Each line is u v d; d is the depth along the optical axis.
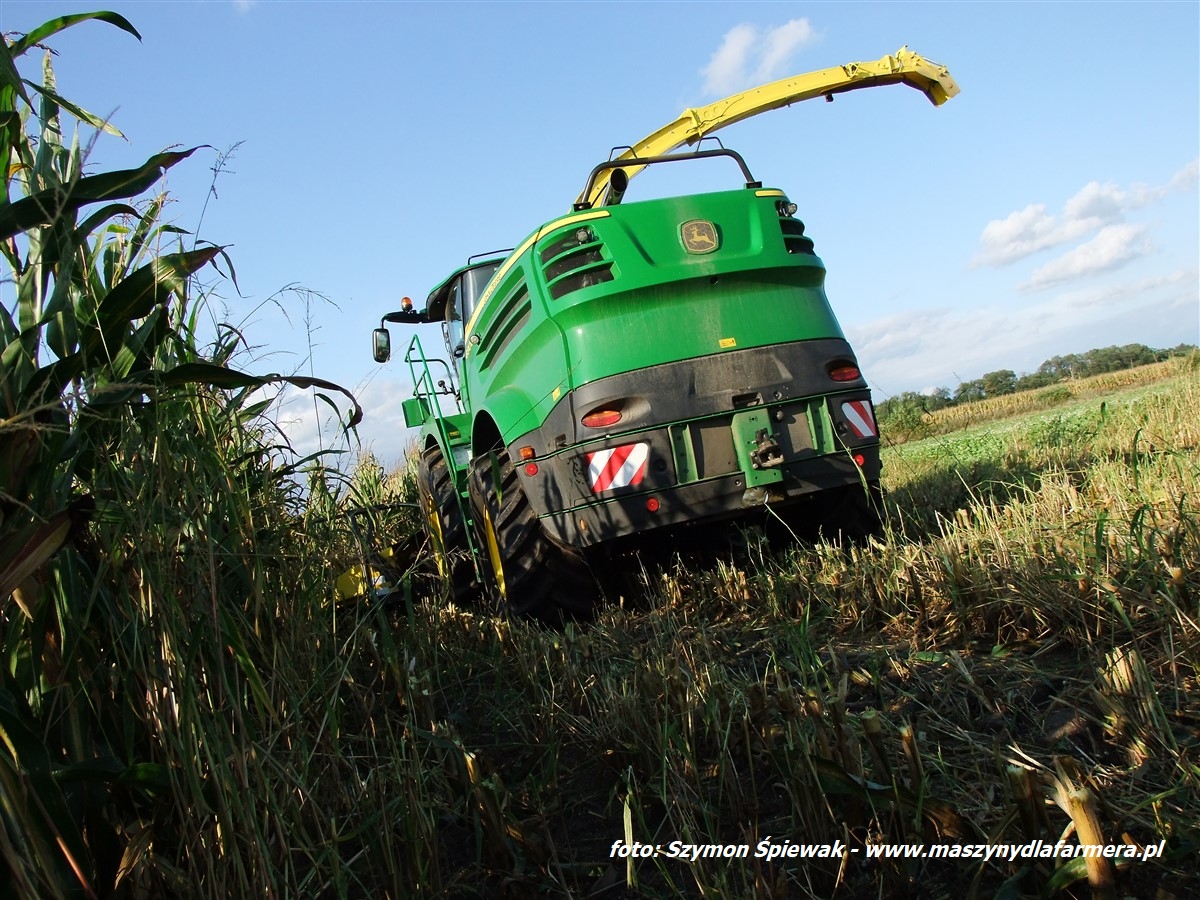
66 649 2.07
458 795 2.87
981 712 2.85
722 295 5.19
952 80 7.60
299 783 2.27
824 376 5.21
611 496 4.95
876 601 4.04
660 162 6.04
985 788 2.33
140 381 2.18
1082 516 4.12
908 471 9.31
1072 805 1.83
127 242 2.79
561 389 5.09
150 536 2.12
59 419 2.02
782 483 5.07
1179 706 2.58
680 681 3.06
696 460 5.00
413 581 4.64
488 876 2.48
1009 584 3.55
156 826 2.21
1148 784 2.24
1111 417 9.84
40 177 2.39
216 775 1.99
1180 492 3.94
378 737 3.13
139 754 2.24
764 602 4.64
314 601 3.06
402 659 3.73
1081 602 3.21
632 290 5.05
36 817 1.77
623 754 2.88
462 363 6.89
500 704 3.56
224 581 2.63
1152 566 3.20
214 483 2.59
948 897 2.02
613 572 5.60
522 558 5.29
